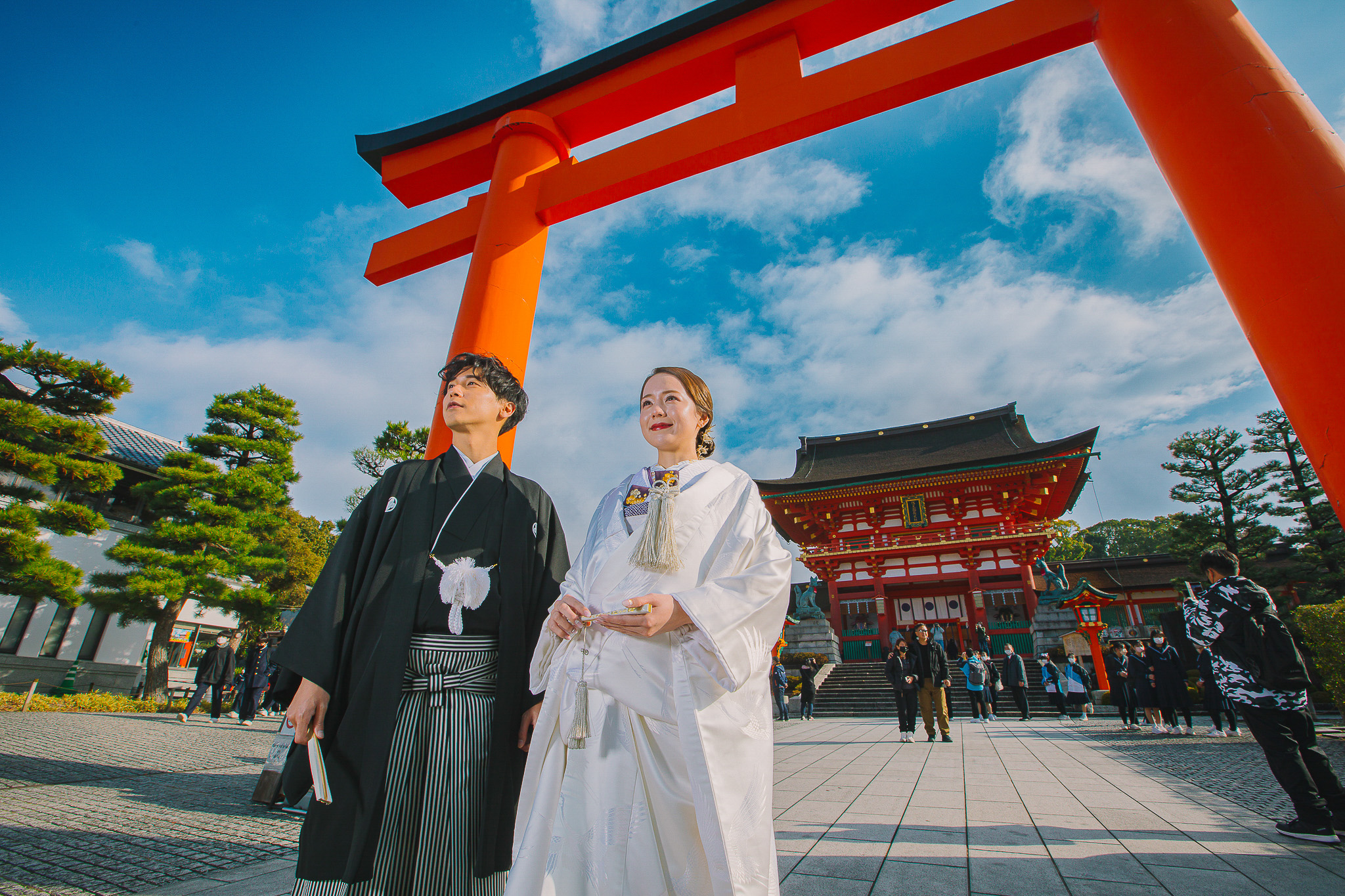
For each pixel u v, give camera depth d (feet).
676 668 4.66
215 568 53.93
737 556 5.25
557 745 5.00
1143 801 15.40
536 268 17.28
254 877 9.71
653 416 6.44
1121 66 14.14
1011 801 15.57
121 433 79.00
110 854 10.84
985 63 15.70
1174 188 12.73
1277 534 64.59
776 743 34.86
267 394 66.64
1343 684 27.66
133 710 49.52
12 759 20.47
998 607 85.61
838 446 118.73
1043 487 90.48
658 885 4.19
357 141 22.03
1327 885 8.86
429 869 5.37
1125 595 84.74
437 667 5.81
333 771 5.36
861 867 9.78
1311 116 11.12
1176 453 71.00
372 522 6.40
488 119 20.83
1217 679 13.23
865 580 91.35
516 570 6.51
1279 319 10.19
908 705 33.12
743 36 18.69
